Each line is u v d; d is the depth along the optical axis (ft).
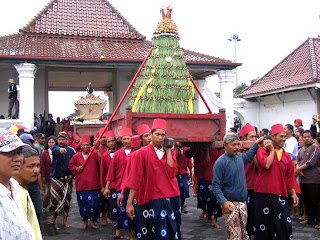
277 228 18.89
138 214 17.99
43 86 61.62
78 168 26.12
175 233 17.20
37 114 61.36
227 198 17.89
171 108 23.13
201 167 26.86
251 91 69.31
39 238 10.78
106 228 26.84
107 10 67.67
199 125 22.80
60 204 26.78
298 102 60.80
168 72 23.48
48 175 28.37
